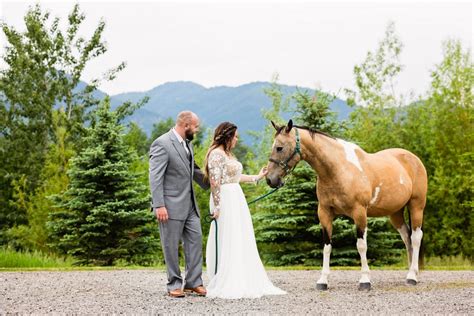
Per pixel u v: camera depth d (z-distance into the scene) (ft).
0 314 20.76
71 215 54.13
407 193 29.73
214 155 25.72
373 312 20.65
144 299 24.18
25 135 91.86
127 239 53.83
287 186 49.55
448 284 29.45
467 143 59.00
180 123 25.26
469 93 61.11
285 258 49.67
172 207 24.68
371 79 79.66
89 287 29.12
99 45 100.37
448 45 64.13
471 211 58.03
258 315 20.01
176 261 24.82
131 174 52.95
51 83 98.43
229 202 25.57
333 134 49.16
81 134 91.45
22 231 67.00
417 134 63.41
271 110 88.84
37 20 98.84
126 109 101.81
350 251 48.47
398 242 58.29
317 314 20.21
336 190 26.91
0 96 95.96
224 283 24.72
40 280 32.86
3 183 82.69
